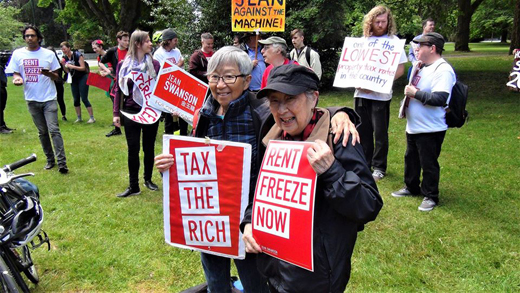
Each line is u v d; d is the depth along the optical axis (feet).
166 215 7.30
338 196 4.91
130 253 11.79
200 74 21.39
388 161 19.34
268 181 5.82
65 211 14.73
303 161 5.41
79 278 10.70
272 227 5.68
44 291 10.16
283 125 5.67
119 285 10.39
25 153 22.49
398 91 41.32
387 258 11.03
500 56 64.59
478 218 13.00
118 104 15.78
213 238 7.16
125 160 20.97
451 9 39.19
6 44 113.39
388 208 14.11
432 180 13.82
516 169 17.12
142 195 16.33
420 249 11.38
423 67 13.42
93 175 18.75
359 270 10.51
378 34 16.14
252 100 7.27
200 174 7.03
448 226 12.55
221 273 7.75
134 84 15.02
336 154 5.29
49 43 165.89
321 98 38.81
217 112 7.43
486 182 15.92
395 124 26.63
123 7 64.39
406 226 12.69
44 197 16.07
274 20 19.89
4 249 8.57
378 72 15.80
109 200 15.78
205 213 7.11
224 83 6.88
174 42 21.85
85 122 30.86
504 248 11.16
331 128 5.52
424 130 13.37
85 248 12.11
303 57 20.40
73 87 30.04
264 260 5.99
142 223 13.73
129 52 15.24
